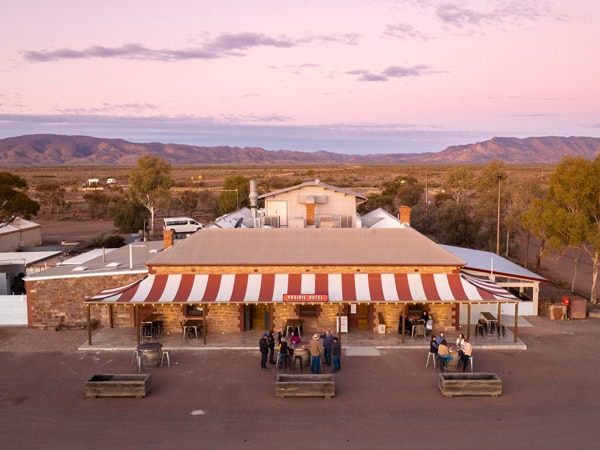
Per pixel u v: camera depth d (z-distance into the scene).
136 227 67.06
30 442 15.57
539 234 33.38
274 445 15.34
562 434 15.94
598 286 38.00
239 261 26.12
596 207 32.00
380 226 35.91
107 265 29.25
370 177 199.62
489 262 32.84
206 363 22.33
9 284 34.53
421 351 23.80
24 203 49.50
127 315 27.70
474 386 18.72
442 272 26.16
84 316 28.03
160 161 72.31
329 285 25.27
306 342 24.50
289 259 26.25
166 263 25.97
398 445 15.28
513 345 24.20
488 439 15.63
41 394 19.14
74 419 17.09
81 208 97.19
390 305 26.67
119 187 132.62
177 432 16.19
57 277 27.72
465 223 55.78
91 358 23.03
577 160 32.16
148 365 21.72
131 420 17.02
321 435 15.95
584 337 25.84
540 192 54.59
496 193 54.78
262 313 27.41
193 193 97.00
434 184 137.38
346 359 22.73
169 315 26.75
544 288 37.00
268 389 19.56
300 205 37.03
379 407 17.92
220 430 16.31
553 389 19.41
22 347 24.61
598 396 18.78
